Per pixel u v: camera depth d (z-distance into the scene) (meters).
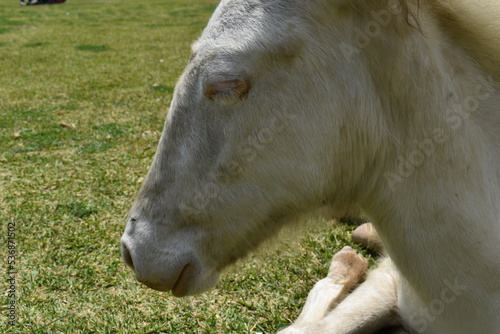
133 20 7.91
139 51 5.03
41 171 2.04
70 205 1.73
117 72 4.02
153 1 11.91
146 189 0.84
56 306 1.23
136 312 1.21
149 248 0.83
